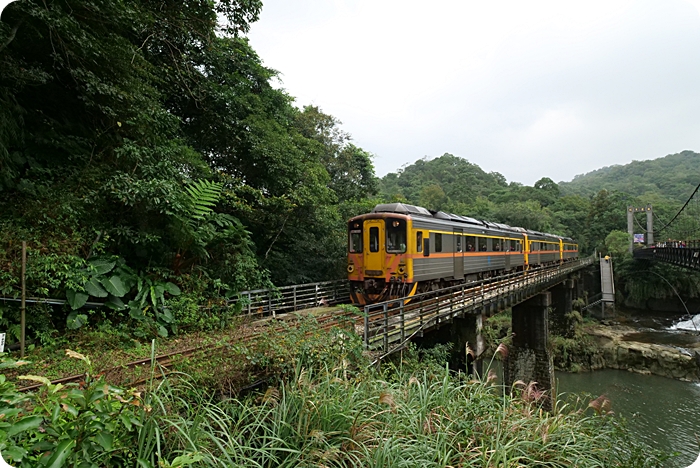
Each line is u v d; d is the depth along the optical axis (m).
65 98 7.37
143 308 6.79
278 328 6.43
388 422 4.06
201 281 7.95
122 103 7.14
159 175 7.41
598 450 4.70
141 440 2.97
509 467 3.87
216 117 10.34
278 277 11.81
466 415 4.70
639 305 34.50
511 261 18.59
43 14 5.53
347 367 5.39
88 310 6.43
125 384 4.26
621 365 22.77
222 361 4.93
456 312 9.34
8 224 5.76
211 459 3.17
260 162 10.84
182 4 8.72
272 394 4.14
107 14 6.67
